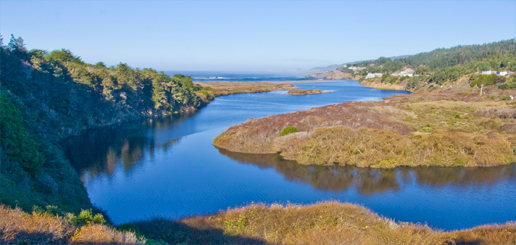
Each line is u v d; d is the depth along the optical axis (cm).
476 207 2616
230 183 3172
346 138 3872
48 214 1541
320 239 1809
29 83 4634
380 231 1928
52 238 1305
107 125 6328
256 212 2252
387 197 2814
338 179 3250
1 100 2723
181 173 3450
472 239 1867
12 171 2066
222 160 3900
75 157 4025
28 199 1766
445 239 1872
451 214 2494
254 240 1866
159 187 3066
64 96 5359
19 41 4953
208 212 2456
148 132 5631
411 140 3816
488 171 3412
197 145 4622
